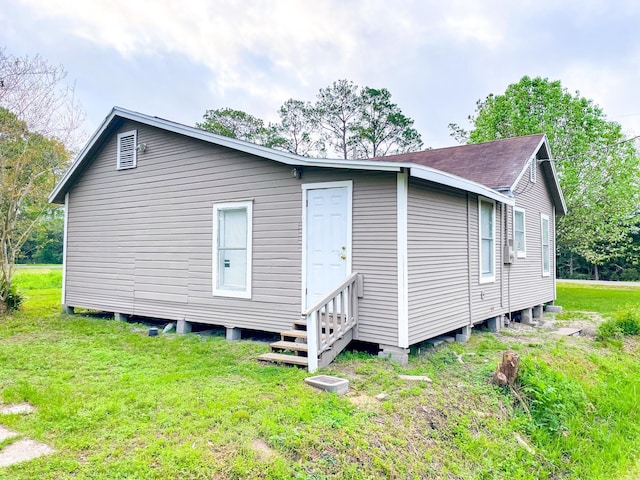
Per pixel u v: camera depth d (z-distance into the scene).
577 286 21.22
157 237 8.60
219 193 7.78
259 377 5.10
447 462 3.98
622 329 9.11
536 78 18.81
